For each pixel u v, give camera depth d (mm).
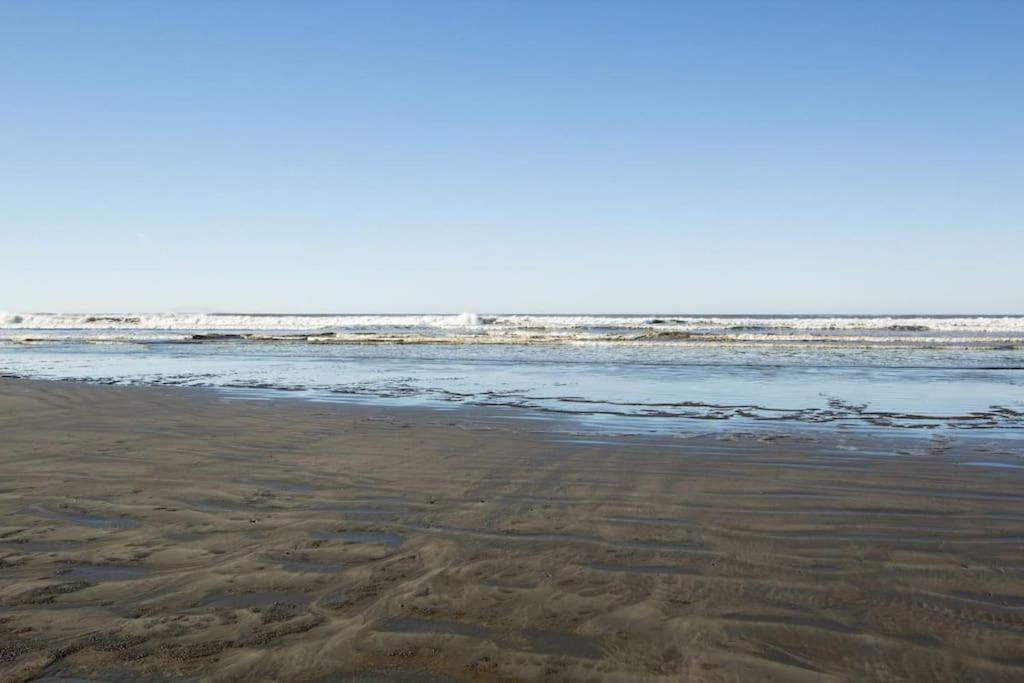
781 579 3834
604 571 3943
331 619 3328
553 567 4004
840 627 3264
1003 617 3367
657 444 7984
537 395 12977
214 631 3203
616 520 4938
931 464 6863
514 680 2803
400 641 3113
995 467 6703
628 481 6145
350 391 13648
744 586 3734
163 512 5129
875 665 2928
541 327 56094
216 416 10094
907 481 6129
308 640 3117
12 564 4047
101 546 4359
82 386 13766
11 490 5762
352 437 8375
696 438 8391
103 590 3670
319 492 5730
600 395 12984
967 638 3158
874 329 51688
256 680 2797
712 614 3391
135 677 2814
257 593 3633
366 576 3863
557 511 5164
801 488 5875
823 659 2977
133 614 3381
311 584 3752
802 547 4367
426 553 4238
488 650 3039
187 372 18328
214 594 3621
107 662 2932
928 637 3168
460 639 3135
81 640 3117
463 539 4500
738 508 5254
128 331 51844
